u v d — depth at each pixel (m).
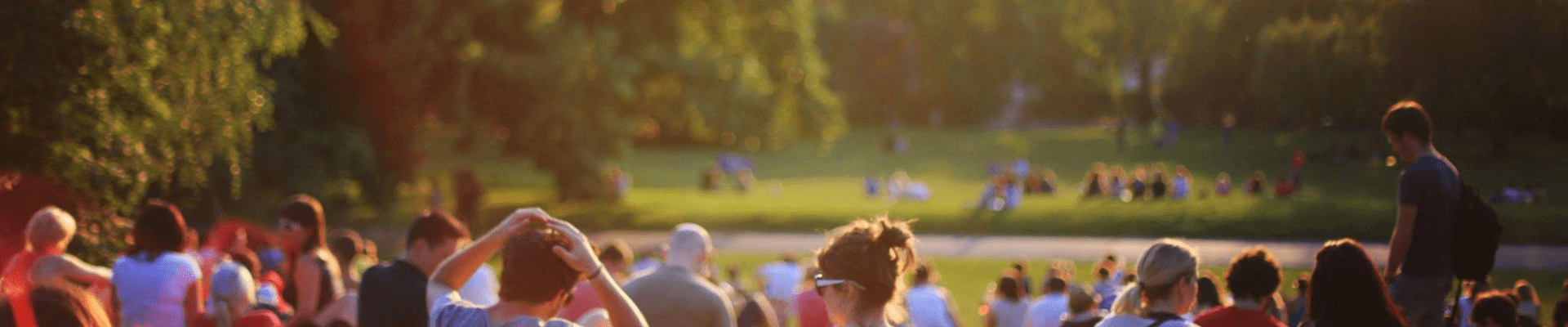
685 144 108.56
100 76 20.39
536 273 5.84
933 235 49.78
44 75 19.72
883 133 127.12
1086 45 114.31
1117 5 69.31
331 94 45.22
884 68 137.62
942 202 64.56
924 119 137.25
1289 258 33.72
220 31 23.05
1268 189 58.81
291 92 42.19
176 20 21.34
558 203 59.25
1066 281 18.47
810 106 72.75
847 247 5.98
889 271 5.98
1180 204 53.16
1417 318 9.26
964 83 131.00
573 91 49.66
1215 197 58.44
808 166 95.44
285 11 25.64
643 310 10.05
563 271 5.92
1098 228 48.62
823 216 54.00
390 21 45.00
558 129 50.88
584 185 54.09
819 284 6.07
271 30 24.97
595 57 49.16
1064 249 44.81
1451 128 19.52
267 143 41.97
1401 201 9.17
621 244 13.30
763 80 64.25
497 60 46.62
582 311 10.57
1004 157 99.12
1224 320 7.50
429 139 72.19
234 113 25.23
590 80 49.75
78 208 21.34
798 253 44.47
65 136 20.44
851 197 69.88
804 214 54.66
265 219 40.34
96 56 20.12
